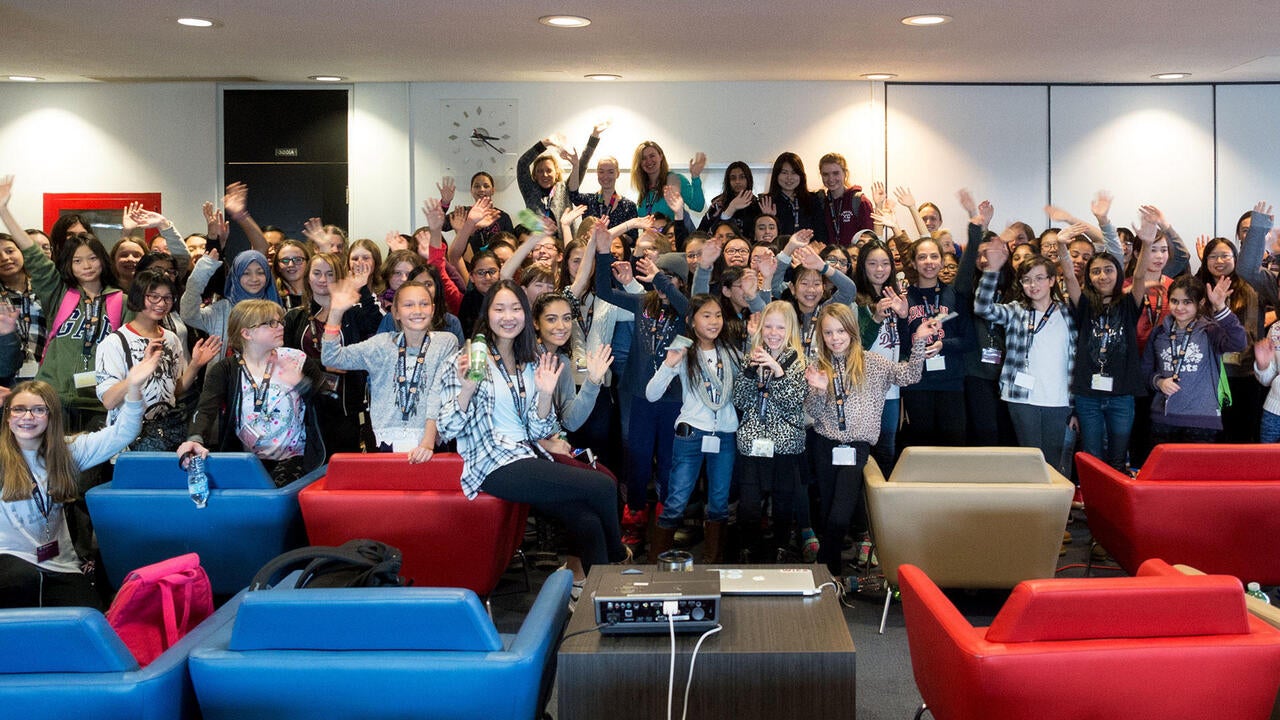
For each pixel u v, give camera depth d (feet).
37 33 23.30
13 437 13.26
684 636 9.86
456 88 30.58
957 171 30.78
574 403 15.39
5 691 8.10
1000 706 8.47
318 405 17.70
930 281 19.97
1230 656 8.36
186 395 17.65
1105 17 21.70
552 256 23.07
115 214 30.96
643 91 30.53
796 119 30.58
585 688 9.53
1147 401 21.24
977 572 14.32
